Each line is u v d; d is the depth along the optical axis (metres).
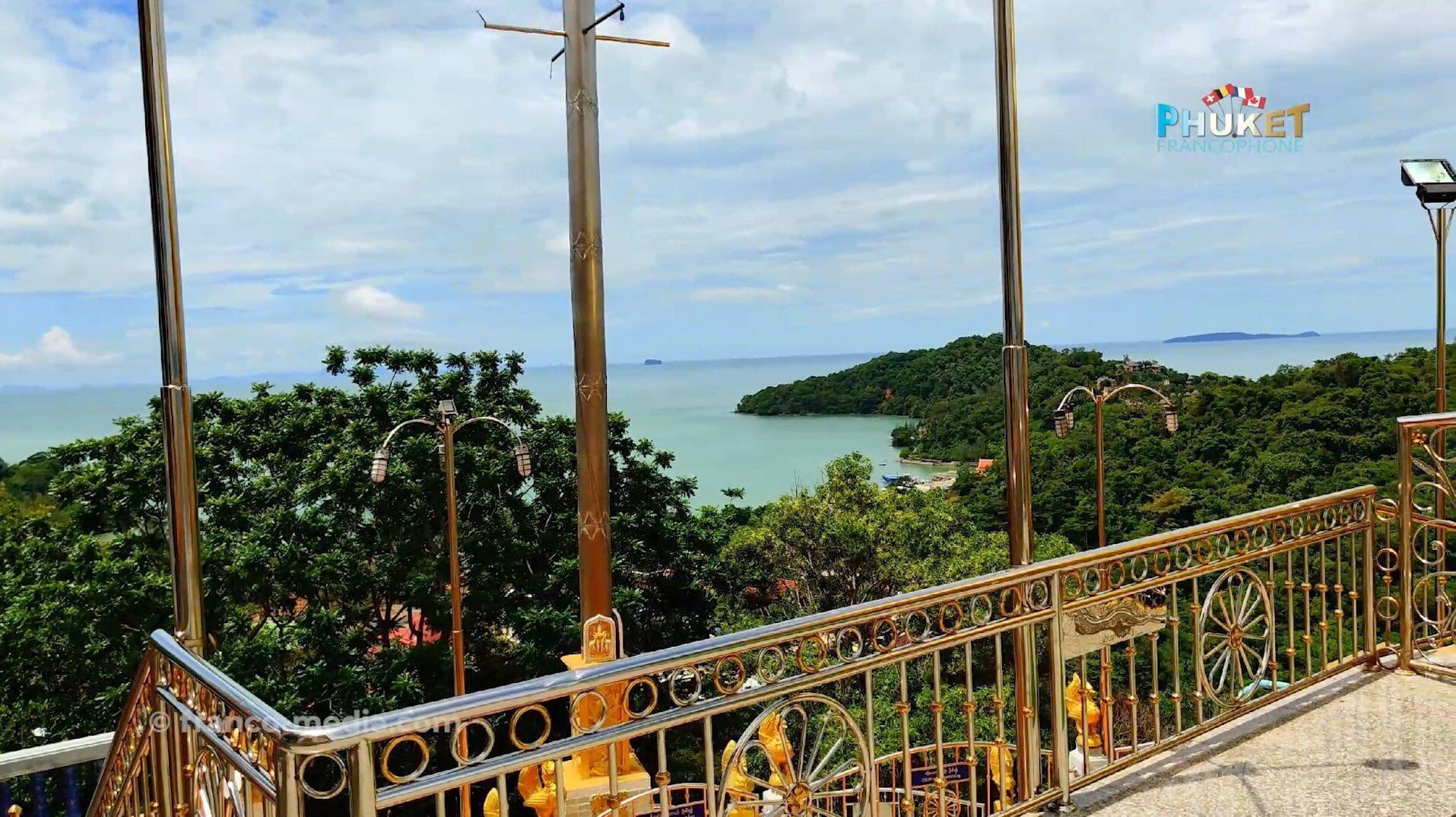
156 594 10.80
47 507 12.13
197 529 2.83
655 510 14.93
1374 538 4.00
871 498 16.55
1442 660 3.91
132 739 2.82
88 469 11.84
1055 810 2.92
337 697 10.94
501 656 13.24
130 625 10.87
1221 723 3.46
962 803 3.59
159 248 2.78
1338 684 3.81
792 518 16.23
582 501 4.59
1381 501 4.00
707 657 2.27
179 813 2.44
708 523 17.66
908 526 15.94
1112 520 12.47
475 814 10.69
